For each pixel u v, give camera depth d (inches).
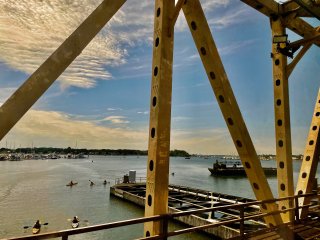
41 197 1374.3
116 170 3764.8
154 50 142.2
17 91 91.9
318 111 270.4
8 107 89.3
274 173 3235.7
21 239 93.3
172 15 139.9
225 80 165.6
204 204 916.0
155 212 127.3
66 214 1004.6
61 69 102.6
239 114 170.1
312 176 267.6
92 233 761.6
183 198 1080.2
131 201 1154.7
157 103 132.8
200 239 648.4
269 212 199.2
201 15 161.2
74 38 106.9
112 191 1368.1
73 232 104.7
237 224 631.2
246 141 171.5
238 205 182.5
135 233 762.2
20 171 3270.2
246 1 228.7
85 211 1046.4
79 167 4382.4
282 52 233.5
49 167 4207.7
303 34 277.9
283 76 240.7
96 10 114.7
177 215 134.8
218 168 3176.7
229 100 165.2
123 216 959.0
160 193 129.1
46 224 868.0
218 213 835.4
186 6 160.7
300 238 204.8
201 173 3565.5
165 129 133.2
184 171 3986.2
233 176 3053.6
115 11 120.4
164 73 135.9
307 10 226.7
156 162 128.6
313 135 271.6
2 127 87.0
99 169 3937.0
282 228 208.1
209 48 161.0
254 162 175.8
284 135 237.1
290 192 235.9
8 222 895.1
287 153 236.7
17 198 1347.2
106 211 1034.7
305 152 275.4
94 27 113.1
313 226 235.1
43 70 98.1
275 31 250.1
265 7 236.7
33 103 94.7
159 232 130.3
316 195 263.7
